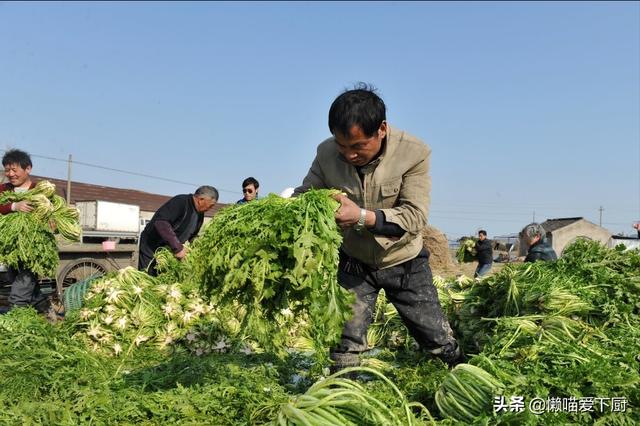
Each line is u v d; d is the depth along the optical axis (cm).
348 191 379
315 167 402
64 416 310
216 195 782
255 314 299
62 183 3164
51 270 721
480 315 579
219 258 285
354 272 400
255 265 274
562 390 300
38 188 736
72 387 350
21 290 691
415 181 370
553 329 413
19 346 427
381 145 362
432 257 2572
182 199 760
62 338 484
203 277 306
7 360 385
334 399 259
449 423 300
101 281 620
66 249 976
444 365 427
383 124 333
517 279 552
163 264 700
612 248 580
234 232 292
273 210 291
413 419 269
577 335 409
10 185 750
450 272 2478
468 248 1667
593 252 574
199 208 771
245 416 315
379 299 656
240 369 409
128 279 610
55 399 339
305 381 432
